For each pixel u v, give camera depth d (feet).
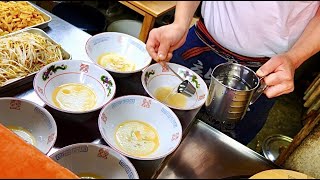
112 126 3.59
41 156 2.57
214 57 5.18
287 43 3.93
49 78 3.99
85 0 10.12
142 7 7.97
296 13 3.57
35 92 3.74
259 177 2.81
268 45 3.78
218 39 4.49
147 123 3.75
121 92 4.22
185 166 2.84
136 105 3.80
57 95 3.92
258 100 5.28
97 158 2.99
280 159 5.20
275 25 3.22
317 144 4.78
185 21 4.50
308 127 4.90
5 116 3.45
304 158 4.90
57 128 3.52
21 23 5.03
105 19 8.96
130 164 2.90
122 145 3.44
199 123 3.43
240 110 3.59
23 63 4.33
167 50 4.41
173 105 4.15
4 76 4.09
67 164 2.93
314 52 4.63
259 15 3.03
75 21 8.59
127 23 9.13
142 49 4.82
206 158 3.01
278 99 9.60
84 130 3.58
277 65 4.09
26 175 2.37
